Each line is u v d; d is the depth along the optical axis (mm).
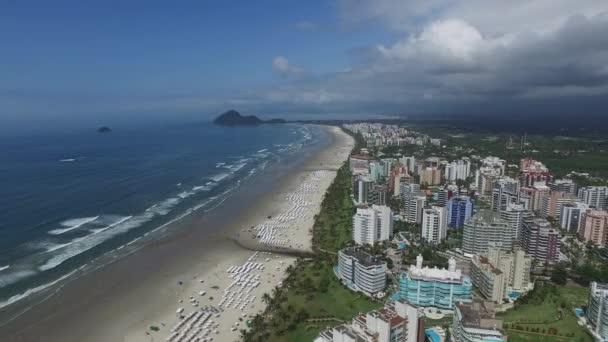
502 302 168875
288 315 157750
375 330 122125
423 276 167500
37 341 144750
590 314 152250
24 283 185000
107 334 149500
